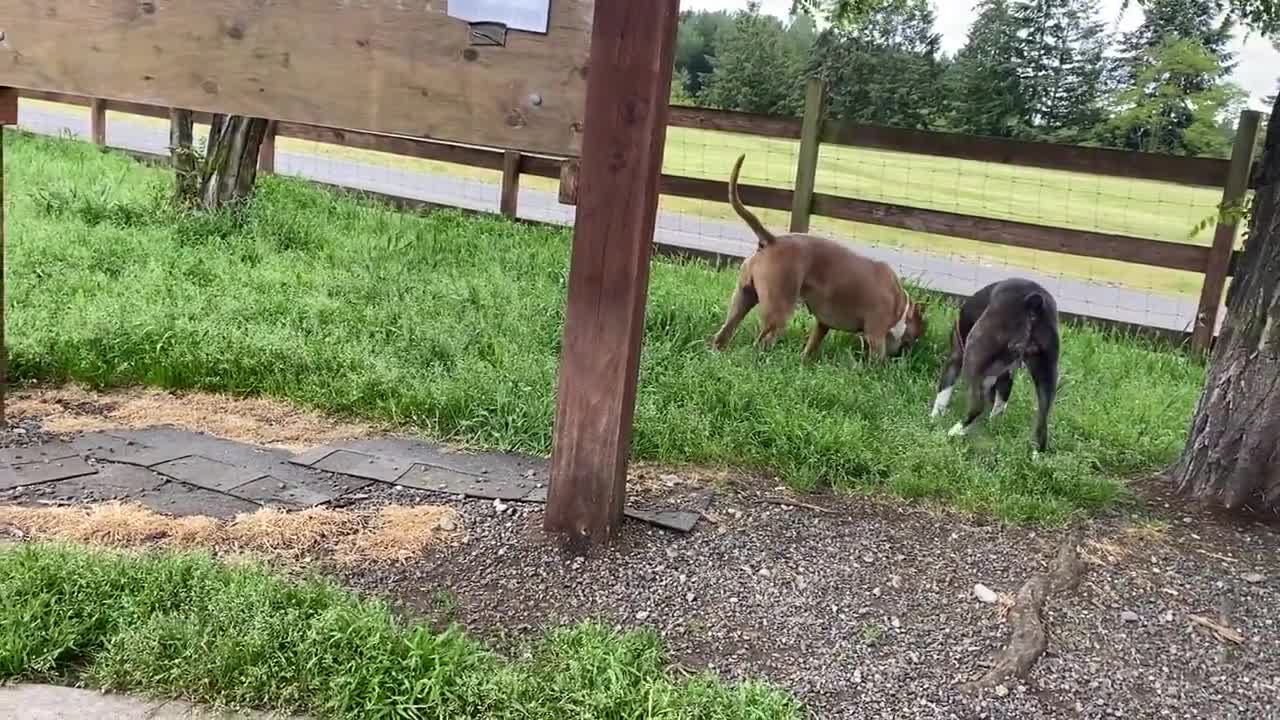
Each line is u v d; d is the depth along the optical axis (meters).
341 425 4.95
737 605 3.36
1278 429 4.34
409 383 5.16
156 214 8.77
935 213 8.46
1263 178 4.43
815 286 6.36
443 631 3.07
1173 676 3.13
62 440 4.48
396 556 3.59
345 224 9.41
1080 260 13.09
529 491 4.22
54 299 6.00
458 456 4.63
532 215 12.16
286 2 3.64
